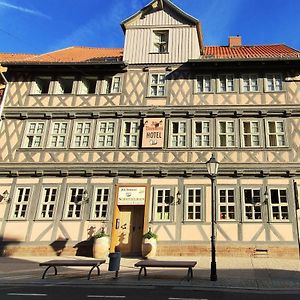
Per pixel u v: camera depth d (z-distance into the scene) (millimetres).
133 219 14180
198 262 11633
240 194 13562
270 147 14031
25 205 14398
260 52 17047
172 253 13039
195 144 14523
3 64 16125
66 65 15984
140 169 14266
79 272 10016
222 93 15125
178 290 7629
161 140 14617
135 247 13828
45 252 13523
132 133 15047
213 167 9602
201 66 15547
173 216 13578
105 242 13031
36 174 14695
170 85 15562
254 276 9148
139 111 15242
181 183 13992
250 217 13336
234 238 13008
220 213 13445
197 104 15055
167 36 16609
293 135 14141
